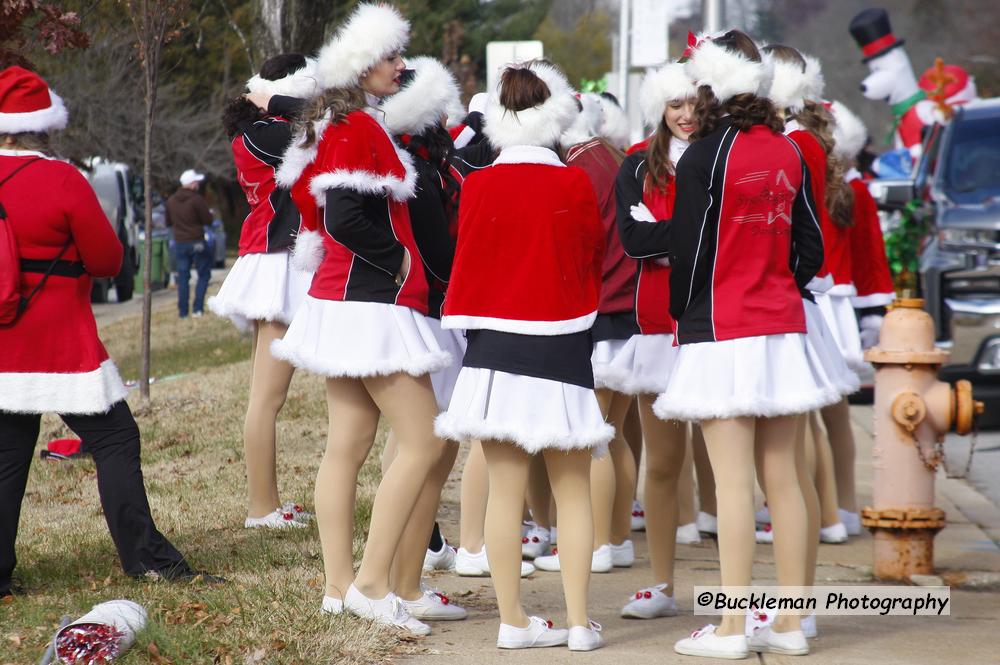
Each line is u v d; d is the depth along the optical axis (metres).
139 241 49.88
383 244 8.00
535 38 82.06
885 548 10.17
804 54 10.58
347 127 7.94
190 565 9.87
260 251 11.44
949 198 17.28
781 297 7.81
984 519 12.70
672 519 8.95
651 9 24.86
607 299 9.98
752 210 7.71
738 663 7.79
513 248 7.84
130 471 9.31
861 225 11.94
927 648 8.20
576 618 8.02
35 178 8.92
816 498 8.52
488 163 10.27
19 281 8.80
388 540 8.27
